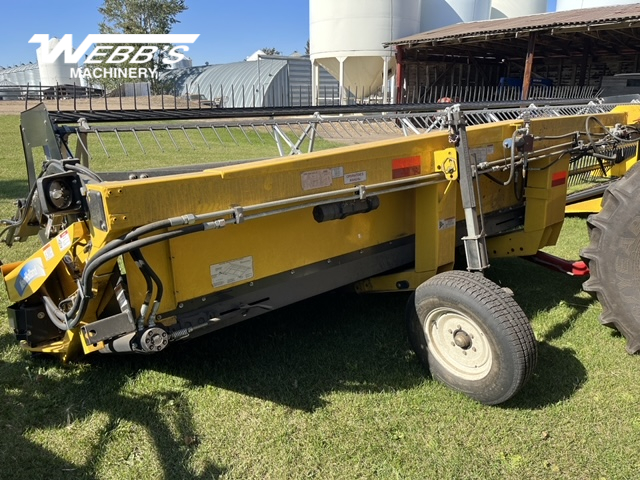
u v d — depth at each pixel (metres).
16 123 17.16
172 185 2.25
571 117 3.94
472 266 2.93
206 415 2.72
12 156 11.20
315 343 3.46
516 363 2.56
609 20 13.95
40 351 3.01
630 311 3.14
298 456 2.45
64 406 2.77
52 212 2.26
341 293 4.09
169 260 2.52
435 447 2.51
